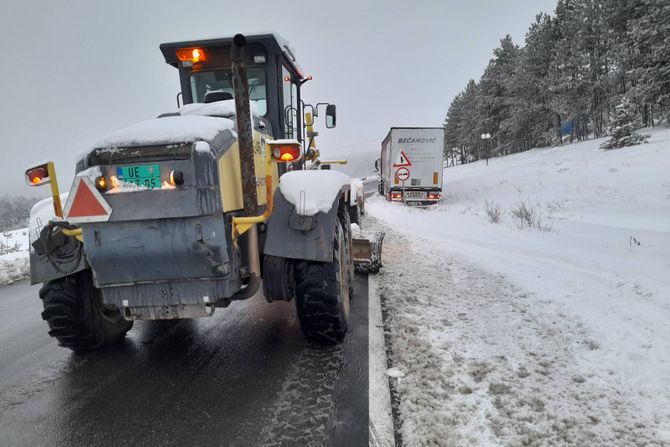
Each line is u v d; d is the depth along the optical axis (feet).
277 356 11.57
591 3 136.26
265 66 16.39
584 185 53.16
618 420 7.98
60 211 10.17
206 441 8.05
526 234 28.37
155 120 10.23
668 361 9.94
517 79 153.28
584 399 8.68
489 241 26.99
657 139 83.05
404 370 10.16
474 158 222.28
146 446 7.99
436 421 8.08
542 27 149.59
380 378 9.88
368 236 19.76
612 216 33.19
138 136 9.23
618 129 84.94
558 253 21.81
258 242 11.82
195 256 9.32
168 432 8.39
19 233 56.59
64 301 11.05
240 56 9.56
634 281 15.57
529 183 67.26
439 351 10.94
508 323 12.81
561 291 15.34
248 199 10.12
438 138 64.75
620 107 86.07
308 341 12.34
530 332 12.07
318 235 10.43
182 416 8.92
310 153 22.13
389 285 17.30
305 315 10.97
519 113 152.87
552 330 12.10
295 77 19.56
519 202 50.24
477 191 75.92
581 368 9.95
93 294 11.76
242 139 9.93
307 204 10.32
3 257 31.04
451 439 7.53
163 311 10.02
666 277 16.06
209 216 9.23
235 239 9.97
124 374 10.94
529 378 9.55
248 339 12.96
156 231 9.29
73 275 11.14
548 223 32.42
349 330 12.82
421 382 9.52
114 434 8.39
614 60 130.62
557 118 151.33
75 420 8.93
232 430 8.35
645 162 57.52
